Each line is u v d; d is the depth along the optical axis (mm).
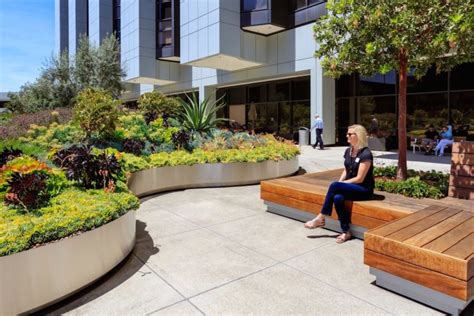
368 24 5121
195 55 17859
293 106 19266
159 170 7484
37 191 3861
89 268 3369
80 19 35188
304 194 5184
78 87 19047
